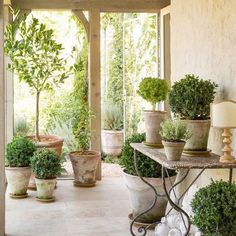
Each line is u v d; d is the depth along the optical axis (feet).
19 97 24.73
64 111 23.70
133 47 24.56
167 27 20.01
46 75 18.67
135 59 24.30
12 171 16.57
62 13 25.05
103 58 26.27
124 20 25.41
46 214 14.84
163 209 13.44
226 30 10.90
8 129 19.53
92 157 18.49
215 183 9.04
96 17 19.76
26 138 18.38
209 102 10.67
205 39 12.34
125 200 16.60
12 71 18.49
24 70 18.30
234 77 10.43
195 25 13.15
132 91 24.54
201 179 12.76
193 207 8.78
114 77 25.68
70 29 25.05
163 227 11.76
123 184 19.20
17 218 14.39
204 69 12.44
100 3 19.67
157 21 20.52
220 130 11.32
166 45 20.03
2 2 11.95
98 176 19.93
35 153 16.56
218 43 11.41
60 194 17.53
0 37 12.00
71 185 19.02
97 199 16.76
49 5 19.36
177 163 9.43
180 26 14.60
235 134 10.25
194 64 13.26
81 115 19.81
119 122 25.29
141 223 13.48
